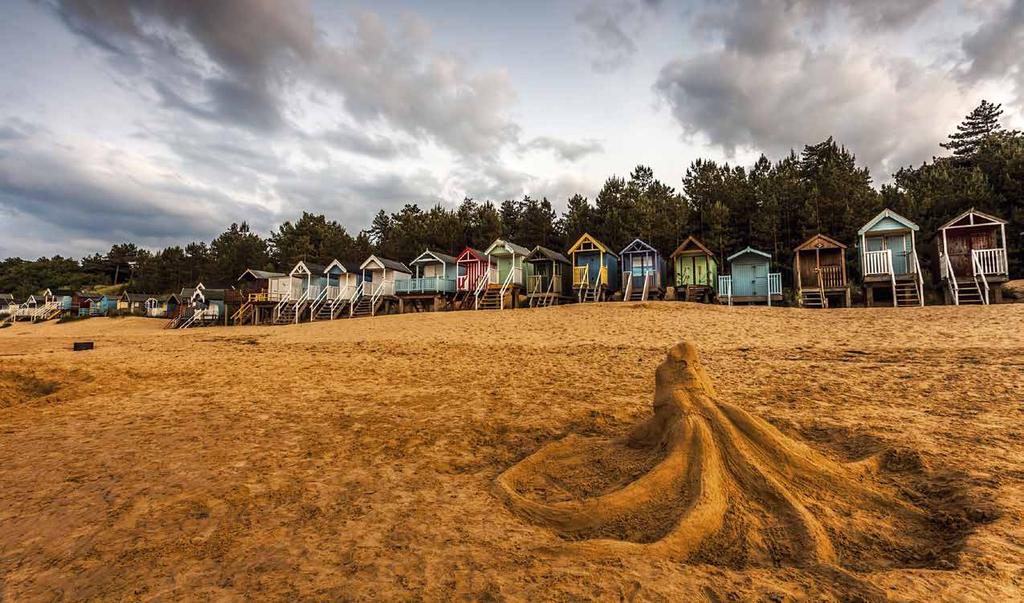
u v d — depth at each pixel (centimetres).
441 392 1078
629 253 3209
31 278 9212
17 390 1203
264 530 431
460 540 404
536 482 557
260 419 877
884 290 2697
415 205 6378
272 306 4156
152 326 4712
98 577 353
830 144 4919
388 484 553
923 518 409
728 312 2205
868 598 281
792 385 965
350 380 1273
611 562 347
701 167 4816
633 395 969
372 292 3944
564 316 2408
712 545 384
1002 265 2209
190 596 321
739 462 475
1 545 412
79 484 559
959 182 3416
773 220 3656
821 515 416
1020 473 471
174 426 834
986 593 277
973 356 1134
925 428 641
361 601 307
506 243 3500
